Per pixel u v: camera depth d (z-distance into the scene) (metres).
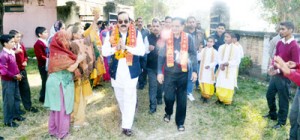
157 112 5.82
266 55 8.25
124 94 4.76
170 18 5.37
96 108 6.02
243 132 4.94
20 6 13.94
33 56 11.39
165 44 4.74
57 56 4.37
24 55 5.49
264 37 8.23
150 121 5.40
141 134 4.88
